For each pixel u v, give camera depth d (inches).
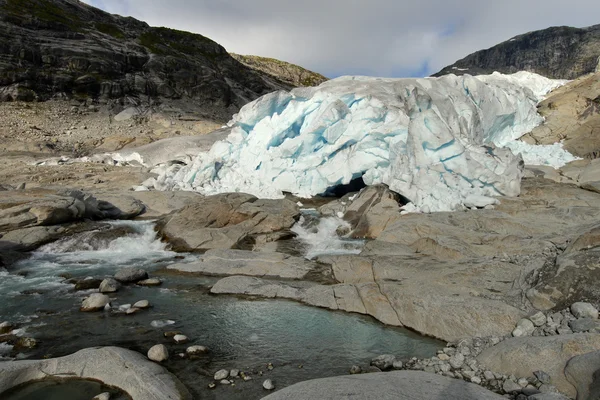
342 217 711.7
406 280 410.9
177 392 250.4
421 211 644.1
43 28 2030.0
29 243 593.0
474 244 470.0
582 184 657.0
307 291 430.6
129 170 1100.5
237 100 2429.9
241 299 430.6
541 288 328.2
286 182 879.1
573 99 1117.1
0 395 249.4
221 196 712.4
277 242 635.5
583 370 228.1
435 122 691.4
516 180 646.5
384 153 801.6
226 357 307.1
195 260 570.9
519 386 244.8
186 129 1688.0
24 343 322.0
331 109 823.1
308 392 226.4
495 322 317.1
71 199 679.1
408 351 315.9
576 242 370.9
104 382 265.4
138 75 2113.7
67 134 1480.1
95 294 410.6
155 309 402.6
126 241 644.7
